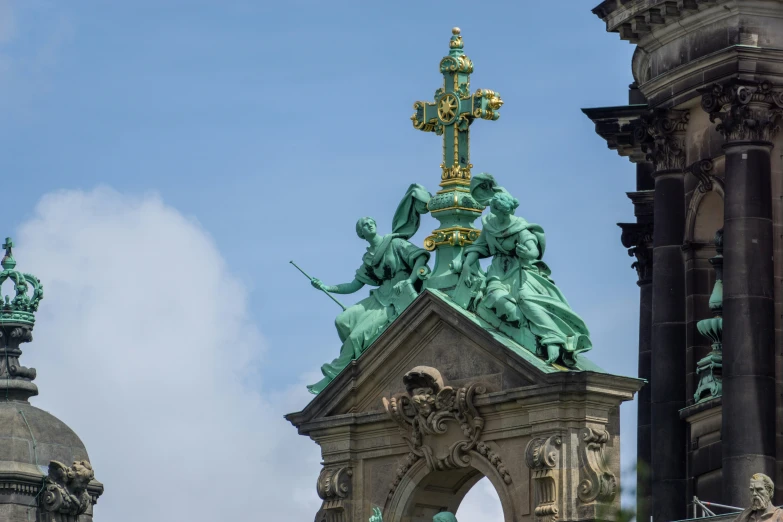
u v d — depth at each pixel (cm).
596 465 9456
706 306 11150
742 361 10475
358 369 10025
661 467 11131
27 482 10488
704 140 11088
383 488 9994
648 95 11238
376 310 10138
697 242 11169
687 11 10844
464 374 9794
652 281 11625
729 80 10688
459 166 10094
